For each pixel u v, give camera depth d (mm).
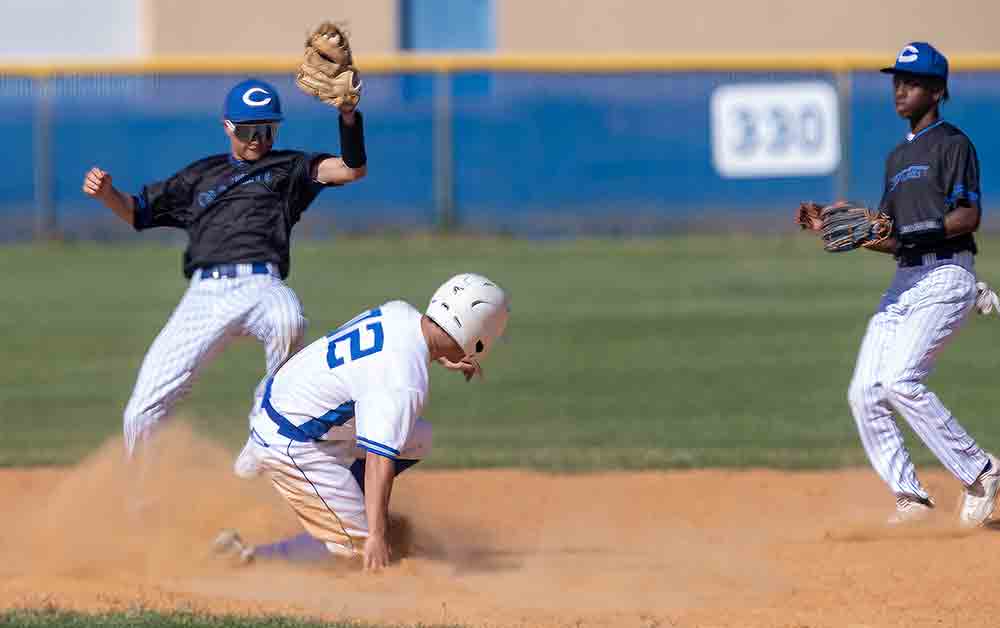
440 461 31531
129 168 78000
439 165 78750
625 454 32250
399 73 78312
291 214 24672
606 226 79500
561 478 29766
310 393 20703
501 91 78750
